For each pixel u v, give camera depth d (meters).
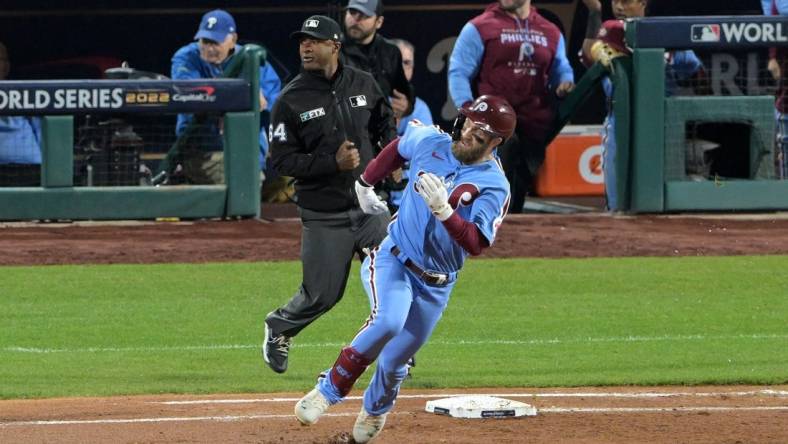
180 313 41.38
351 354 24.02
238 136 56.91
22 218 56.03
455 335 38.56
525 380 32.66
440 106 71.25
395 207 49.88
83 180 57.44
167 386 32.06
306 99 30.11
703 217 58.56
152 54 70.31
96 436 25.83
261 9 70.00
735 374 33.28
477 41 55.94
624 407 29.23
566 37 70.81
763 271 48.16
